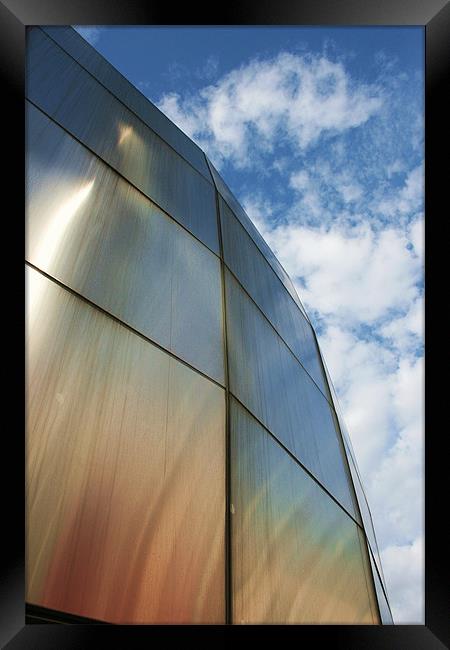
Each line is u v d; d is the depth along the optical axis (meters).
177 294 7.00
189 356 6.47
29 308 4.84
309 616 5.80
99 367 5.15
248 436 6.63
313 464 8.44
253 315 9.09
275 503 6.43
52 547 4.02
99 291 5.75
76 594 3.99
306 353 11.85
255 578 5.36
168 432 5.43
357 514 9.40
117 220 6.81
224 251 9.34
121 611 4.15
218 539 5.21
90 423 4.74
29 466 4.16
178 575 4.67
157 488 4.97
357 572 7.67
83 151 7.12
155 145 9.59
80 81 8.48
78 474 4.43
